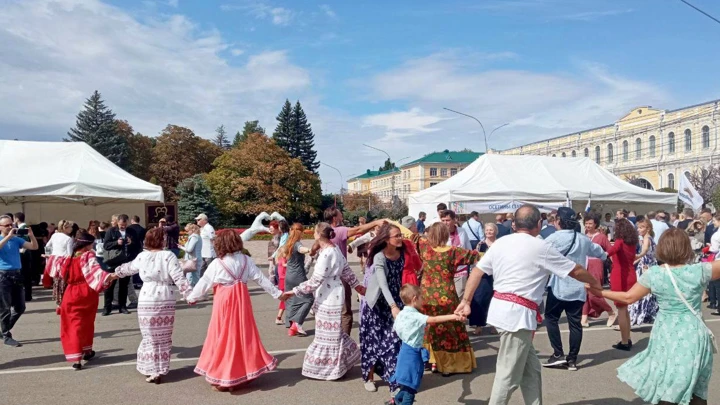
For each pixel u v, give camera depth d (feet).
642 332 26.23
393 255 17.87
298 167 169.78
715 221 36.78
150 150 196.75
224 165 163.84
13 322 23.76
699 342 11.76
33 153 45.96
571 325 19.76
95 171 45.88
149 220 61.57
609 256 23.93
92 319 20.84
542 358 21.49
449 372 19.24
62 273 20.13
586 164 64.23
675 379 11.67
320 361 18.53
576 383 18.26
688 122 165.27
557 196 55.88
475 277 14.19
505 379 13.42
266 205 156.46
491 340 24.61
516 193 54.49
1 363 20.85
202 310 33.01
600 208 73.41
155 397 16.83
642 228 28.14
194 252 38.68
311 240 106.73
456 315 14.16
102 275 20.02
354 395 17.01
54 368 20.12
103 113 189.06
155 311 18.35
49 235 44.01
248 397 16.80
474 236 38.55
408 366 14.57
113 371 19.72
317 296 18.92
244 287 17.87
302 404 16.15
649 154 179.52
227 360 17.12
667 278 12.12
